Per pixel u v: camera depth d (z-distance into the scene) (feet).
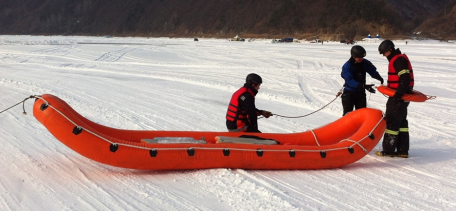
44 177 16.58
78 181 16.17
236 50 125.39
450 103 39.19
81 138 16.05
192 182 16.03
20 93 39.60
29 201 14.06
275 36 280.51
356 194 15.17
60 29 431.84
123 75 61.62
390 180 17.03
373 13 265.95
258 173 17.49
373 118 19.93
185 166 16.90
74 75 59.93
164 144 16.92
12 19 483.51
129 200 14.16
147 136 19.63
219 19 334.65
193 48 137.39
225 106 35.76
